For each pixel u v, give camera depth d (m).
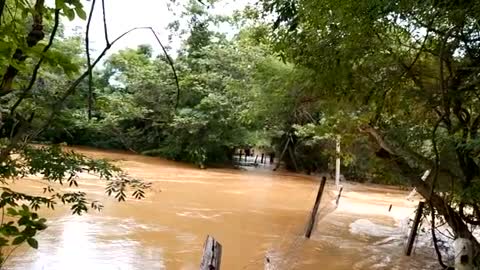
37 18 2.17
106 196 12.63
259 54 17.42
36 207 3.29
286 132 21.97
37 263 7.14
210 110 24.11
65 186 12.85
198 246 9.00
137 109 22.34
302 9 4.48
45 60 1.96
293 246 9.66
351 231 11.63
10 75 2.06
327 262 8.70
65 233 8.98
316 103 9.05
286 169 27.91
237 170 25.72
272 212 13.39
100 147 26.72
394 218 13.94
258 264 8.25
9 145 2.32
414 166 7.43
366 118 7.53
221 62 23.89
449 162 5.97
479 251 5.75
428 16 3.70
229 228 10.89
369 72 6.48
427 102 6.14
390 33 5.39
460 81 4.80
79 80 2.09
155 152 26.66
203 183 18.73
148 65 25.73
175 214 11.81
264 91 10.05
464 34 4.14
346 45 5.59
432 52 5.19
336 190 20.31
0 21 1.83
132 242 8.94
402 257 9.21
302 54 6.21
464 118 5.39
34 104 2.65
